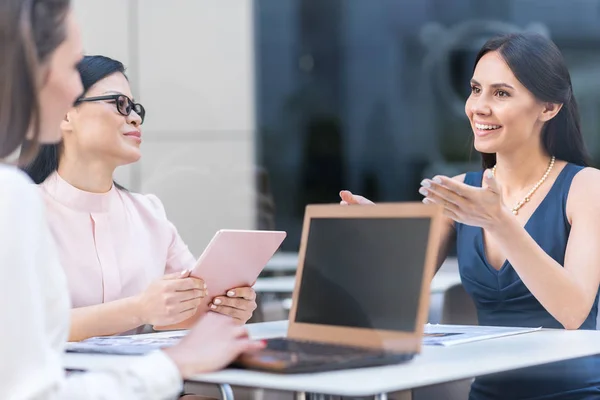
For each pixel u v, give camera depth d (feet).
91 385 4.46
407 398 5.64
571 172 9.00
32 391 4.09
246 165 21.13
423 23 27.04
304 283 6.27
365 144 27.40
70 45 4.77
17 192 4.29
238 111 21.44
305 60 26.50
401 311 5.66
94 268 8.43
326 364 5.20
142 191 20.30
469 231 9.20
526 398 7.71
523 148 9.11
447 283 10.64
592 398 7.57
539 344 6.61
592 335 7.22
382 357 5.45
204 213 20.43
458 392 7.55
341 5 27.07
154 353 4.90
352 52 27.40
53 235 8.33
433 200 7.25
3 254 4.17
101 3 20.30
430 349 6.32
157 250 9.09
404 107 27.30
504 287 8.77
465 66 26.68
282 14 25.81
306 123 26.58
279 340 5.94
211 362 5.00
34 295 4.25
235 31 21.50
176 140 20.88
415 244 5.71
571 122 9.12
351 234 6.07
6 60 4.43
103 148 8.45
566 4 24.89
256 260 7.68
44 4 4.61
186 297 7.34
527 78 8.84
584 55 24.56
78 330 7.37
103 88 8.45
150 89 20.85
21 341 4.14
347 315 5.94
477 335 7.03
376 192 27.37
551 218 8.91
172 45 21.01
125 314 7.39
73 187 8.56
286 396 5.59
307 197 26.58
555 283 7.68
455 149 26.68
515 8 25.71
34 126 4.55
